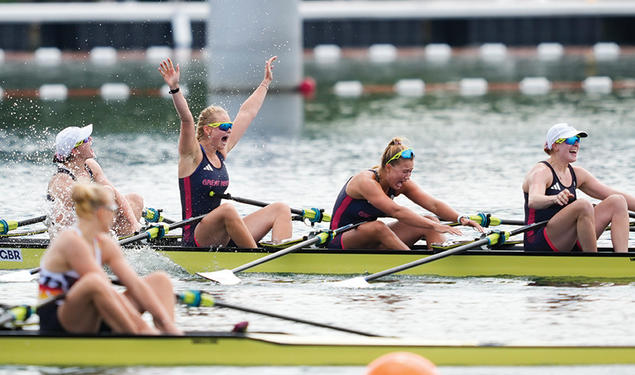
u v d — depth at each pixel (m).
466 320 27.22
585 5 152.62
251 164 57.62
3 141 66.62
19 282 31.89
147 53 149.50
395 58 145.62
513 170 54.06
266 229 34.50
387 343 23.41
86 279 22.39
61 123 77.19
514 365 23.28
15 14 155.88
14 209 43.72
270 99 95.38
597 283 31.66
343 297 30.06
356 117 81.38
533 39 155.88
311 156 60.31
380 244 34.09
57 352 23.11
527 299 29.58
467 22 158.12
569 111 82.19
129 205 34.88
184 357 23.25
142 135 70.19
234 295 30.41
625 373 22.70
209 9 94.88
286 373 22.94
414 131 72.00
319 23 158.38
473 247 32.31
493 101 91.88
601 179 50.06
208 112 33.94
